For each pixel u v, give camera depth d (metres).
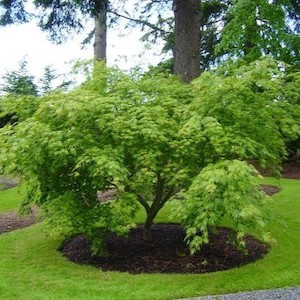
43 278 4.36
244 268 4.53
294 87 4.99
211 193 3.79
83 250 5.37
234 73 4.70
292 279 4.20
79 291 3.95
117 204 4.66
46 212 5.08
